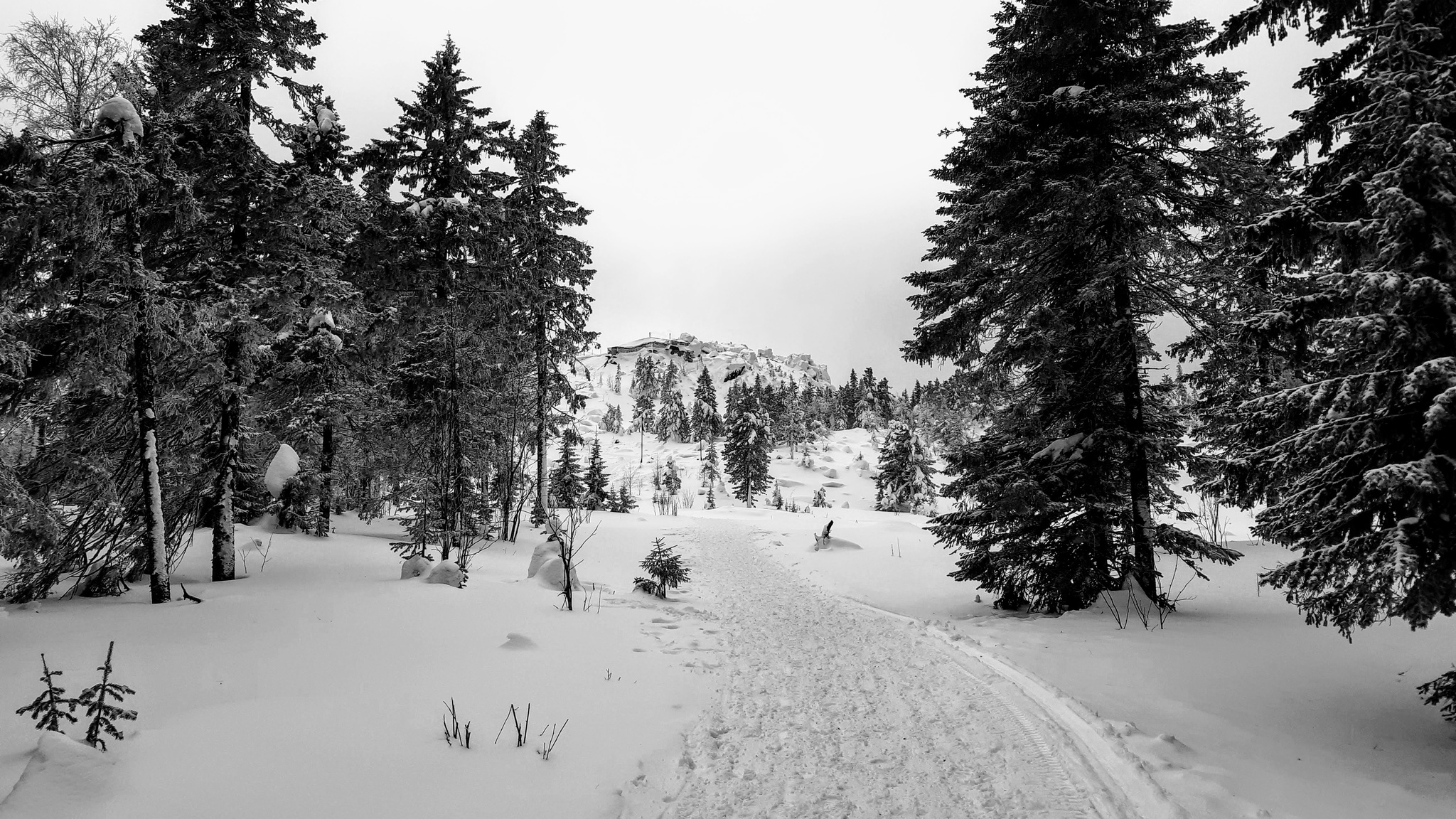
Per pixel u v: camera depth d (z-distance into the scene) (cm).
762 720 651
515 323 2173
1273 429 654
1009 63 1170
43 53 1486
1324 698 650
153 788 414
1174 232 1077
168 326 1047
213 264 1255
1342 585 548
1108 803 461
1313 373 670
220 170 1267
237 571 1348
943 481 6144
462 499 1714
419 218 1681
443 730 560
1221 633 883
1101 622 991
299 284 1298
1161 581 1333
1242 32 713
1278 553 1505
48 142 898
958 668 812
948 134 1220
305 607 972
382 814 421
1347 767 508
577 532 2498
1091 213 1008
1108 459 1111
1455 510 486
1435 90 520
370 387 1820
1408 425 538
